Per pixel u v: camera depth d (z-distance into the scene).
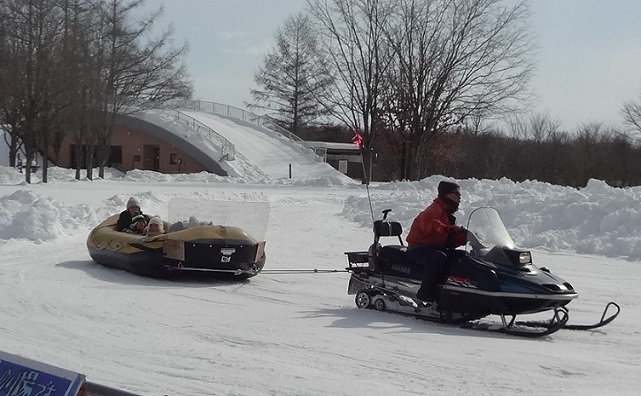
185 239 12.30
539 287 8.97
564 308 9.28
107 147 48.38
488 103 50.31
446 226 9.80
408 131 50.56
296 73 79.31
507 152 64.44
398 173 57.72
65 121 40.03
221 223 13.12
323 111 74.38
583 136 64.75
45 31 36.12
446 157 54.75
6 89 35.38
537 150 63.78
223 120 66.38
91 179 44.78
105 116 44.94
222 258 12.33
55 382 5.17
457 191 10.02
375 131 51.34
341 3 52.06
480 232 9.69
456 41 49.28
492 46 49.56
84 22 40.38
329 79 56.31
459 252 9.77
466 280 9.38
